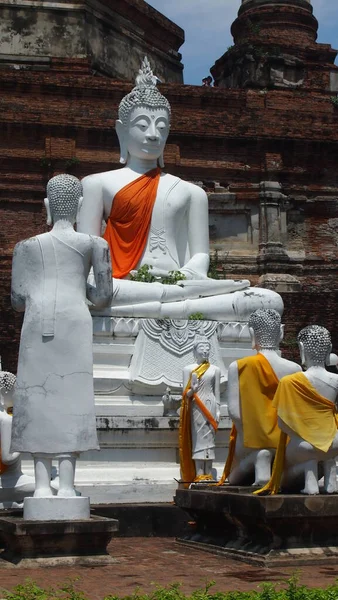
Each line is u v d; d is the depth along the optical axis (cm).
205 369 1218
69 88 2519
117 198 1518
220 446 1316
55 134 2497
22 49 2827
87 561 859
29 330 918
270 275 2559
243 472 994
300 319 2178
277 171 2631
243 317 1440
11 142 2477
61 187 950
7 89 2492
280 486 932
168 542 1052
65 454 903
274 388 972
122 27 3019
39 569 834
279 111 2661
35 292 930
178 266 1536
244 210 2619
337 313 2184
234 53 2789
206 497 958
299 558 854
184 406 1214
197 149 2602
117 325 1373
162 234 1533
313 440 898
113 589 743
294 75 2752
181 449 1213
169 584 704
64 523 851
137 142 1558
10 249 2455
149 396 1362
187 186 1590
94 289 954
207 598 640
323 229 2667
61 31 2850
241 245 2608
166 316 1400
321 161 2681
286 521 859
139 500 1223
